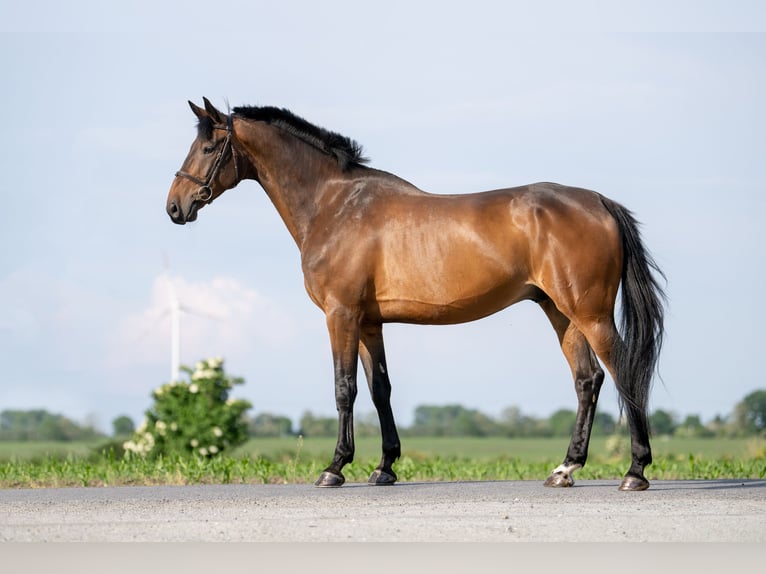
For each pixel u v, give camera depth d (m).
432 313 12.90
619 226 12.58
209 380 23.16
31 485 15.42
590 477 17.39
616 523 9.98
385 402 13.68
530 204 12.55
